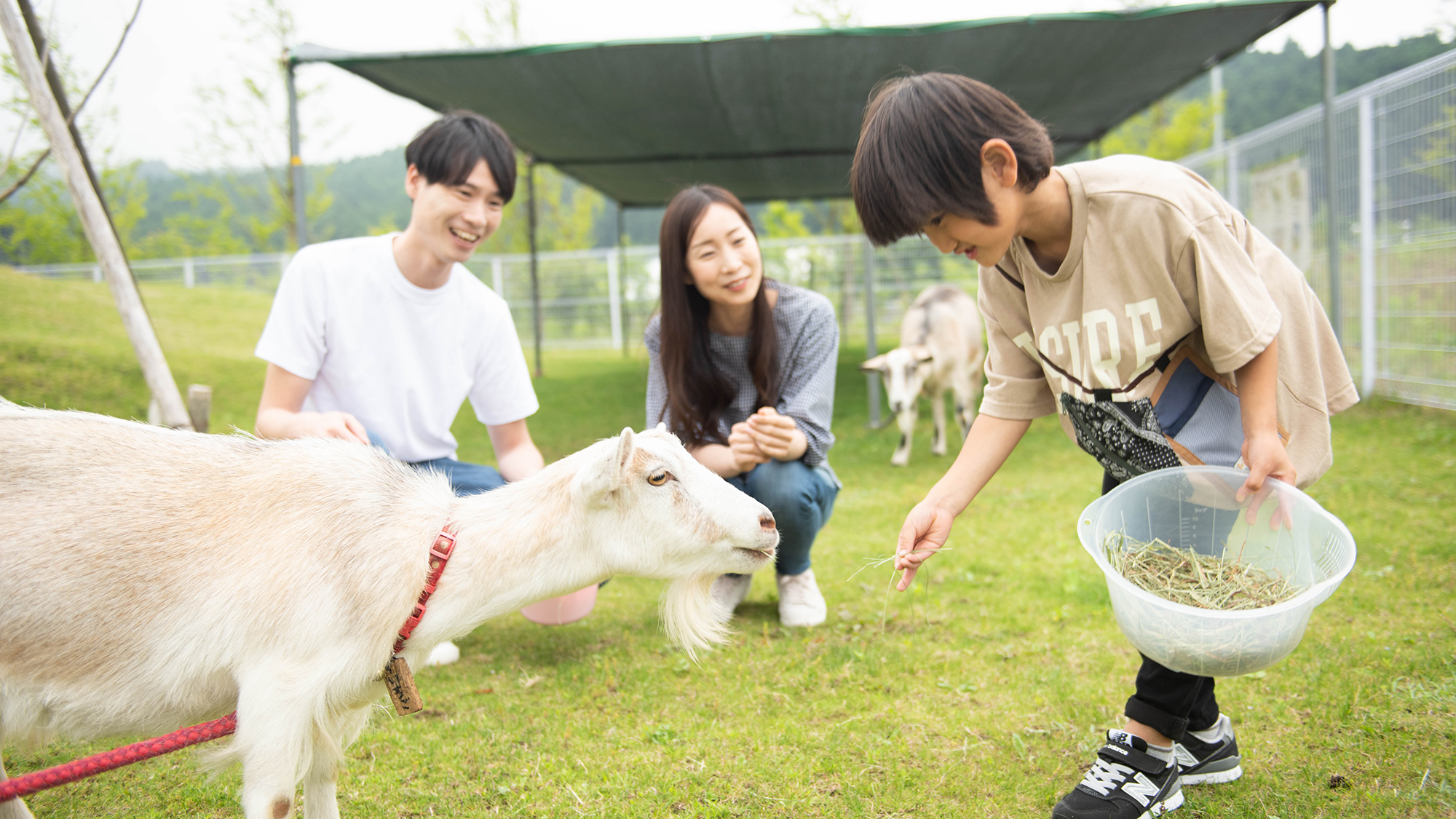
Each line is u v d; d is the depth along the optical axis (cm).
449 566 162
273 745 144
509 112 745
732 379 320
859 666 270
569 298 1591
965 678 258
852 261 1247
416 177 264
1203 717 189
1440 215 615
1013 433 202
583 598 312
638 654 292
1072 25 559
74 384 779
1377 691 230
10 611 140
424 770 215
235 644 145
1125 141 1773
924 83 162
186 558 146
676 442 181
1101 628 294
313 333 269
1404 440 550
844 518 478
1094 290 173
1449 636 261
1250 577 168
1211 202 169
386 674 160
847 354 1334
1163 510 181
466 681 272
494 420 308
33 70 316
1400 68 1395
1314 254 750
